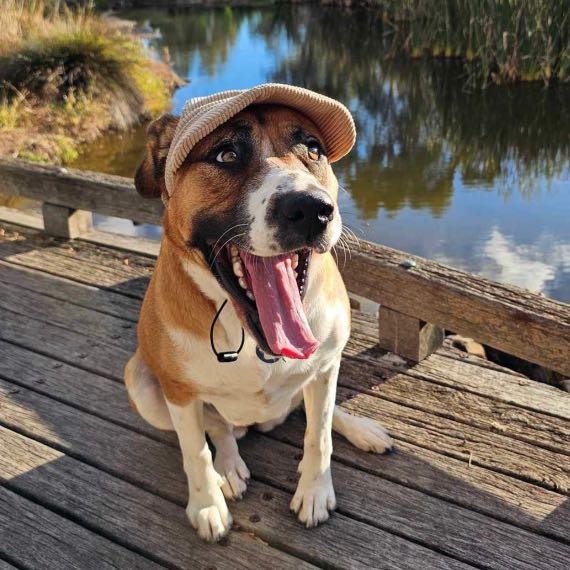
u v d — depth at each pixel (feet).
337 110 2.02
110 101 10.07
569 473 2.49
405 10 14.42
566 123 9.61
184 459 2.31
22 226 4.88
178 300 2.09
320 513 2.32
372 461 2.60
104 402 2.99
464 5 12.51
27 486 2.55
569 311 2.64
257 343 1.94
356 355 3.26
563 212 6.65
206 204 1.93
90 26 11.06
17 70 9.85
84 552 2.27
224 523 2.29
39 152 8.34
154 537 2.31
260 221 1.77
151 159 2.21
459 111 10.37
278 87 1.87
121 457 2.67
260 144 1.92
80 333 3.53
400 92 11.68
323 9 24.91
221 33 19.85
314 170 2.00
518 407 2.85
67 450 2.72
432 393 2.97
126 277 4.10
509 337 2.76
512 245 5.97
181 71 13.96
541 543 2.23
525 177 7.68
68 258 4.38
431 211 6.75
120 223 6.36
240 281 1.95
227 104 1.82
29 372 3.22
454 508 2.37
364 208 6.84
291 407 2.66
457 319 2.93
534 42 10.84
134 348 3.39
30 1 11.89
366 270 3.17
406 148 8.82
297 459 2.63
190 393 2.22
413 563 2.18
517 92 10.96
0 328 3.60
